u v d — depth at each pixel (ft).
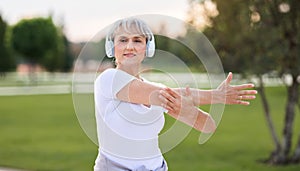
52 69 149.69
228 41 27.14
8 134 43.19
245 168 28.53
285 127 29.71
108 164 7.44
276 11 26.27
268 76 27.71
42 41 127.03
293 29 26.17
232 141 38.45
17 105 68.49
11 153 34.04
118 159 7.43
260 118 52.54
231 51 27.45
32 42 126.41
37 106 67.10
